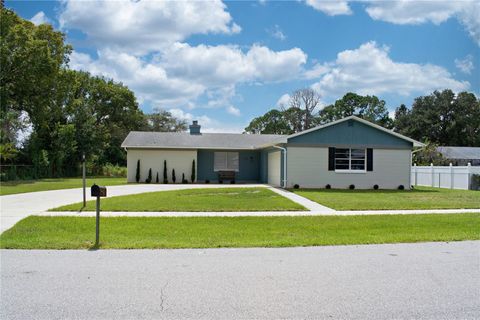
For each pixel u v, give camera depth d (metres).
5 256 7.21
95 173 43.16
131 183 28.06
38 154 34.78
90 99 52.19
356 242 8.70
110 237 8.95
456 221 11.47
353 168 23.72
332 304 4.80
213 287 5.44
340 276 6.02
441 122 65.19
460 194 19.86
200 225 10.60
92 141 42.22
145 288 5.38
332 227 10.55
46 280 5.70
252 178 30.88
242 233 9.66
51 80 34.06
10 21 31.41
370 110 65.69
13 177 30.98
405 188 23.94
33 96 35.03
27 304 4.73
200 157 30.05
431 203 15.45
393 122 68.31
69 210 12.84
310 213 12.81
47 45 33.22
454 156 46.66
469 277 5.99
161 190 21.19
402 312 4.56
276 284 5.60
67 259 7.00
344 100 65.44
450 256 7.41
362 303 4.84
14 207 13.59
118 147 52.78
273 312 4.55
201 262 6.86
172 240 8.75
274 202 15.37
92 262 6.79
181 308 4.65
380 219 11.74
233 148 29.34
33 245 8.04
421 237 9.25
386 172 23.88
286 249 7.98
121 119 55.84
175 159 29.09
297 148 23.11
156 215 12.07
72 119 41.50
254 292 5.24
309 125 60.16
